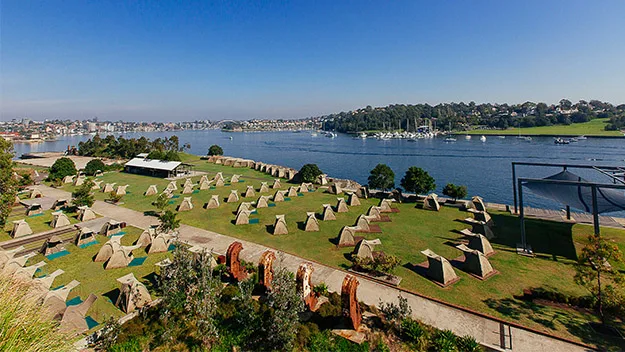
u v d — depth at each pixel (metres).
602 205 29.53
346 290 18.30
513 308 20.83
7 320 8.07
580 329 18.56
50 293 21.02
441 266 24.33
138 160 82.88
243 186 62.53
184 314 19.69
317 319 19.23
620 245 30.06
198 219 41.00
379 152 157.62
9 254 28.50
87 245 32.53
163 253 30.23
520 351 16.89
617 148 140.88
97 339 17.86
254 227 37.69
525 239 32.16
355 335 18.16
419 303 21.62
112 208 46.78
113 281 25.00
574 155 123.19
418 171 49.81
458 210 43.91
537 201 63.44
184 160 104.62
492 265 27.16
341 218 40.97
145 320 19.23
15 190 41.16
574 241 31.91
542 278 24.77
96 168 77.06
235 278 23.84
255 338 17.77
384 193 53.06
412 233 35.19
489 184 79.50
